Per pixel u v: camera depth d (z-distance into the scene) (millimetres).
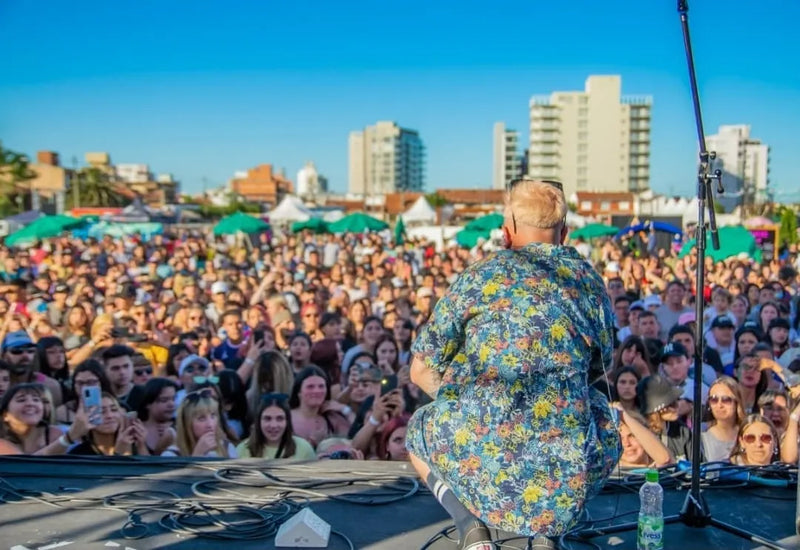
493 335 2143
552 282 2184
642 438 3914
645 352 6016
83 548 2521
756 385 5547
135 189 93375
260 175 123938
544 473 2125
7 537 2609
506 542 2527
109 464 3445
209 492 3074
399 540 2617
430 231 32656
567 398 2150
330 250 21719
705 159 2684
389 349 6582
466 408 2174
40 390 4352
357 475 3281
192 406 4531
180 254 18562
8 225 30250
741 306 8609
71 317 7980
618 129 107500
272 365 5355
